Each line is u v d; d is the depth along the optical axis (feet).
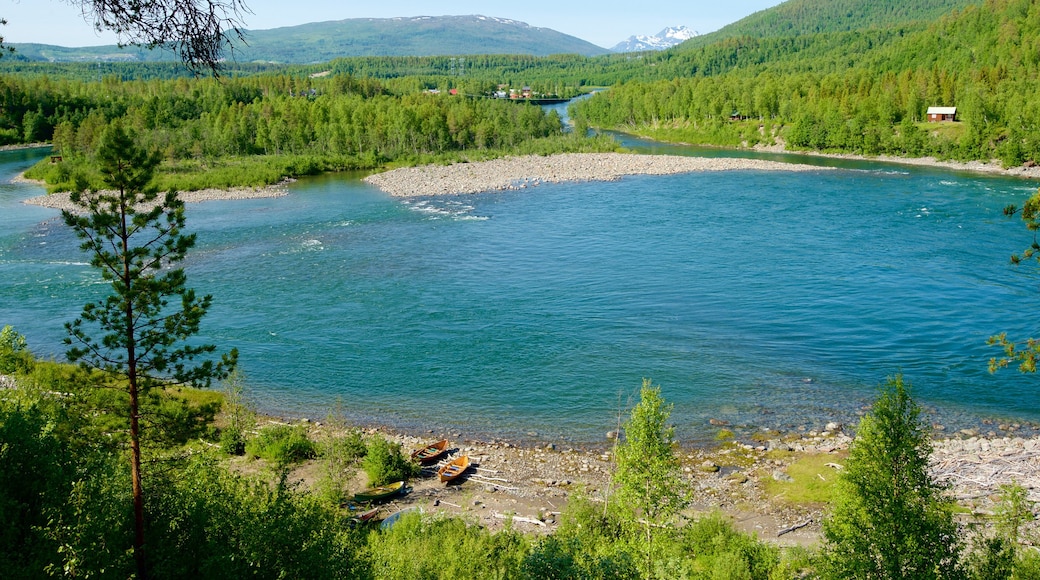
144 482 75.15
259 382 156.56
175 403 81.35
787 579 81.25
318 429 136.56
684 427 136.15
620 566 75.82
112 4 39.06
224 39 40.57
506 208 350.02
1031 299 200.34
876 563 73.00
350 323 190.60
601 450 129.49
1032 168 437.58
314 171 492.95
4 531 59.93
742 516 106.73
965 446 124.98
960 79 617.62
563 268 241.35
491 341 178.40
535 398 149.38
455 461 124.47
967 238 270.46
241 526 73.72
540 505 111.55
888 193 370.53
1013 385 150.41
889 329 182.29
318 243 278.87
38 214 340.18
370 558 75.41
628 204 354.95
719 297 209.15
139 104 644.69
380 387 154.71
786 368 161.79
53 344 174.40
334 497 108.58
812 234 284.00
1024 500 99.04
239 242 281.13
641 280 226.38
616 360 166.71
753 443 130.00
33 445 65.77
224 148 535.60
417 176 455.63
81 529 61.31
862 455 76.23
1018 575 71.26
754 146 614.75
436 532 90.02
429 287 221.25
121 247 70.03
